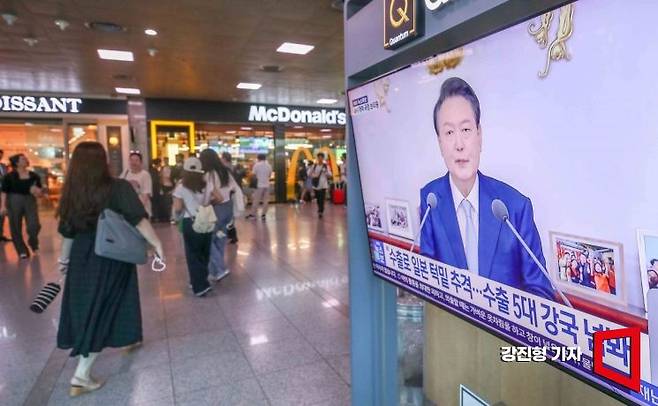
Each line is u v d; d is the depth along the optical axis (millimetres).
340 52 6824
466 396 1626
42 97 10438
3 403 2355
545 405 1361
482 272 1206
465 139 1175
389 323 1926
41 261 5652
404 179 1482
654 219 767
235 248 6281
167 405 2311
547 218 979
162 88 9797
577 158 884
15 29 5656
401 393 1968
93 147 2447
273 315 3574
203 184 4035
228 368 2695
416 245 1483
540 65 927
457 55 1151
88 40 6133
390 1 1420
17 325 3428
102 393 2436
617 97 789
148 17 5262
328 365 2717
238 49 6645
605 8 783
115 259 2451
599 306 904
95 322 2428
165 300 3979
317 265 5246
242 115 12070
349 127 1832
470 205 1205
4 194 5809
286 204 13047
